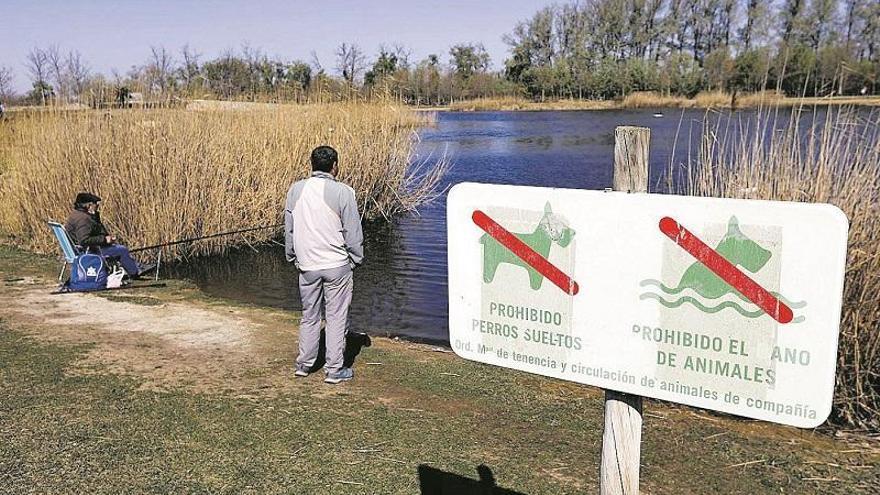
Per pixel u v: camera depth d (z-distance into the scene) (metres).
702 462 4.46
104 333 7.06
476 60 73.12
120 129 11.71
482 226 2.50
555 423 4.99
